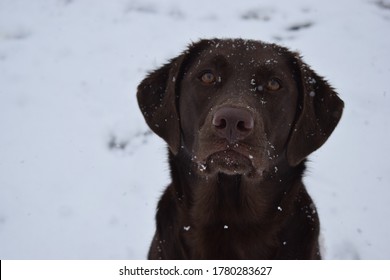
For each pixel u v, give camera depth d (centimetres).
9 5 175
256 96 75
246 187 76
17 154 126
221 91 75
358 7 166
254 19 161
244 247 79
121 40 157
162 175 120
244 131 69
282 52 81
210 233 78
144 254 106
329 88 81
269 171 76
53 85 143
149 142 127
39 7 173
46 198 116
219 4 167
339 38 154
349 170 120
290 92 78
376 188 116
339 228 108
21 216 113
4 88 142
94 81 143
